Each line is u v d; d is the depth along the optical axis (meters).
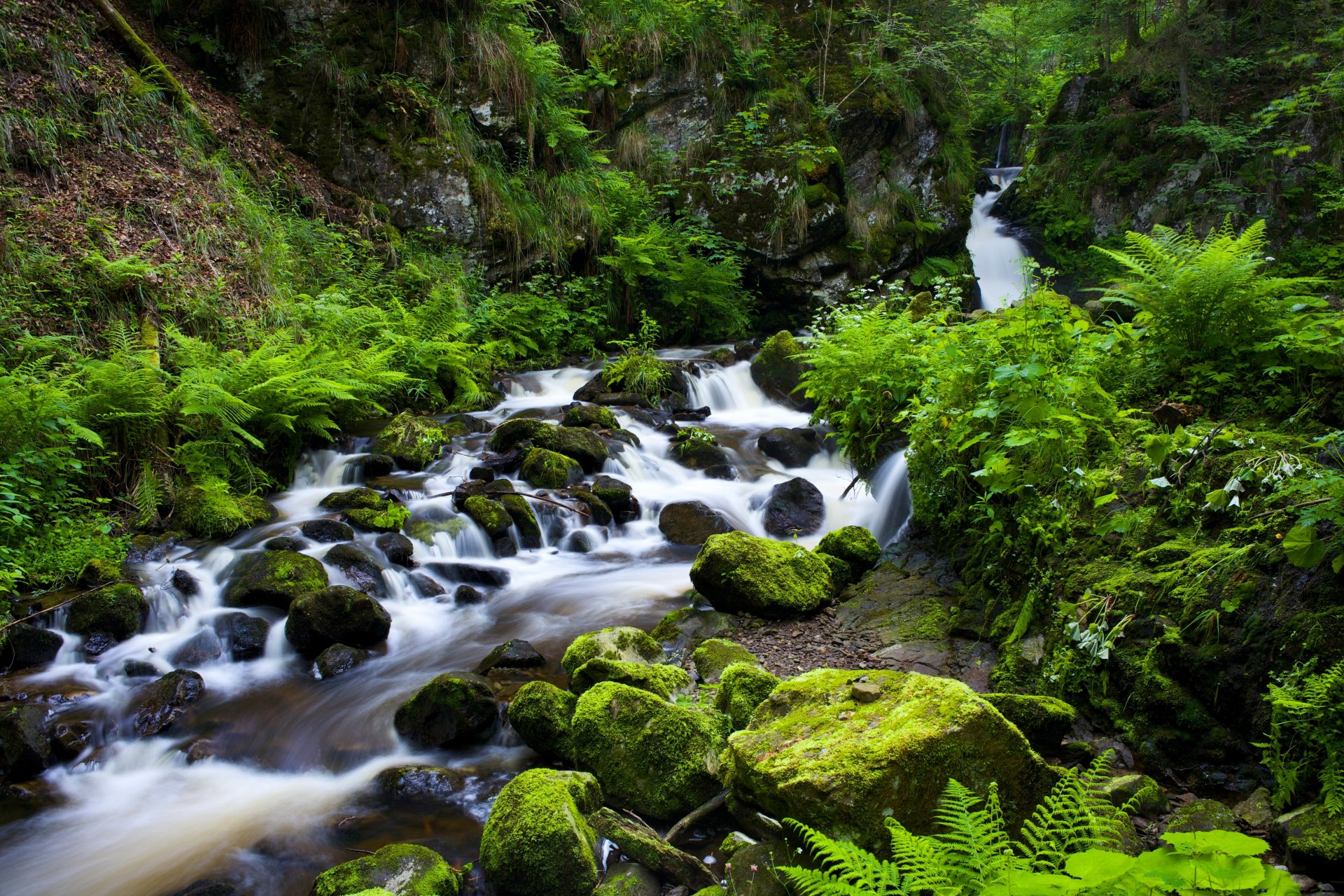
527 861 3.18
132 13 11.70
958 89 17.62
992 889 1.75
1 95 8.66
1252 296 4.75
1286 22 16.05
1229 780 3.29
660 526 7.38
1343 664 2.96
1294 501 3.56
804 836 2.78
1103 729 3.73
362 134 12.66
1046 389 4.59
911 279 15.97
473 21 13.56
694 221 15.18
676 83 15.70
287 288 9.98
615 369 11.14
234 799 4.00
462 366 10.74
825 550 6.05
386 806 3.89
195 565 6.28
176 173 9.88
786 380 11.16
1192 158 16.48
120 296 8.18
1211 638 3.50
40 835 3.75
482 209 12.93
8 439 6.23
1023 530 4.70
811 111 15.70
